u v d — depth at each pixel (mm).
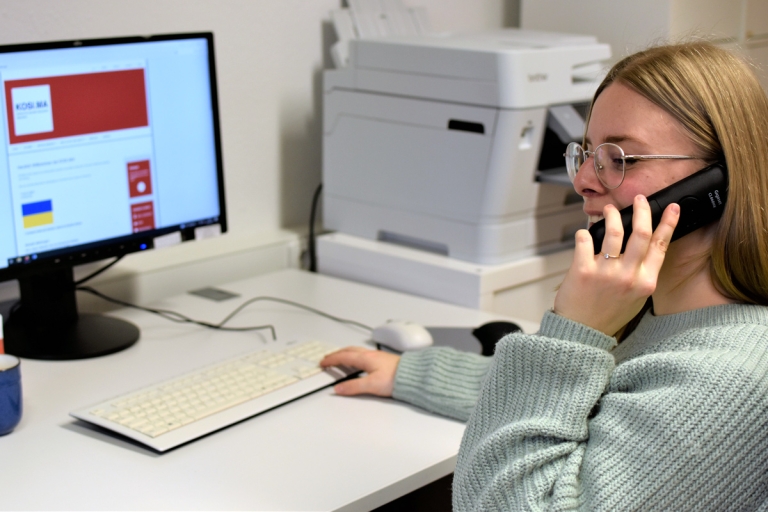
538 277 1671
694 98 810
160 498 901
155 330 1441
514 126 1495
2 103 1203
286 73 1853
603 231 860
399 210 1703
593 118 874
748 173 798
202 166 1488
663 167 823
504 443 841
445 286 1601
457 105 1551
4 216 1238
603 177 857
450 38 1707
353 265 1761
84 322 1416
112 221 1373
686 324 843
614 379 849
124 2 1544
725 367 756
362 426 1088
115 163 1357
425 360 1171
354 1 1855
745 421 742
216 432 1059
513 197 1571
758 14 2035
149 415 1062
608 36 1950
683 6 1843
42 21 1438
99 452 1005
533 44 1607
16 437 1042
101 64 1305
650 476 758
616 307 837
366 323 1483
